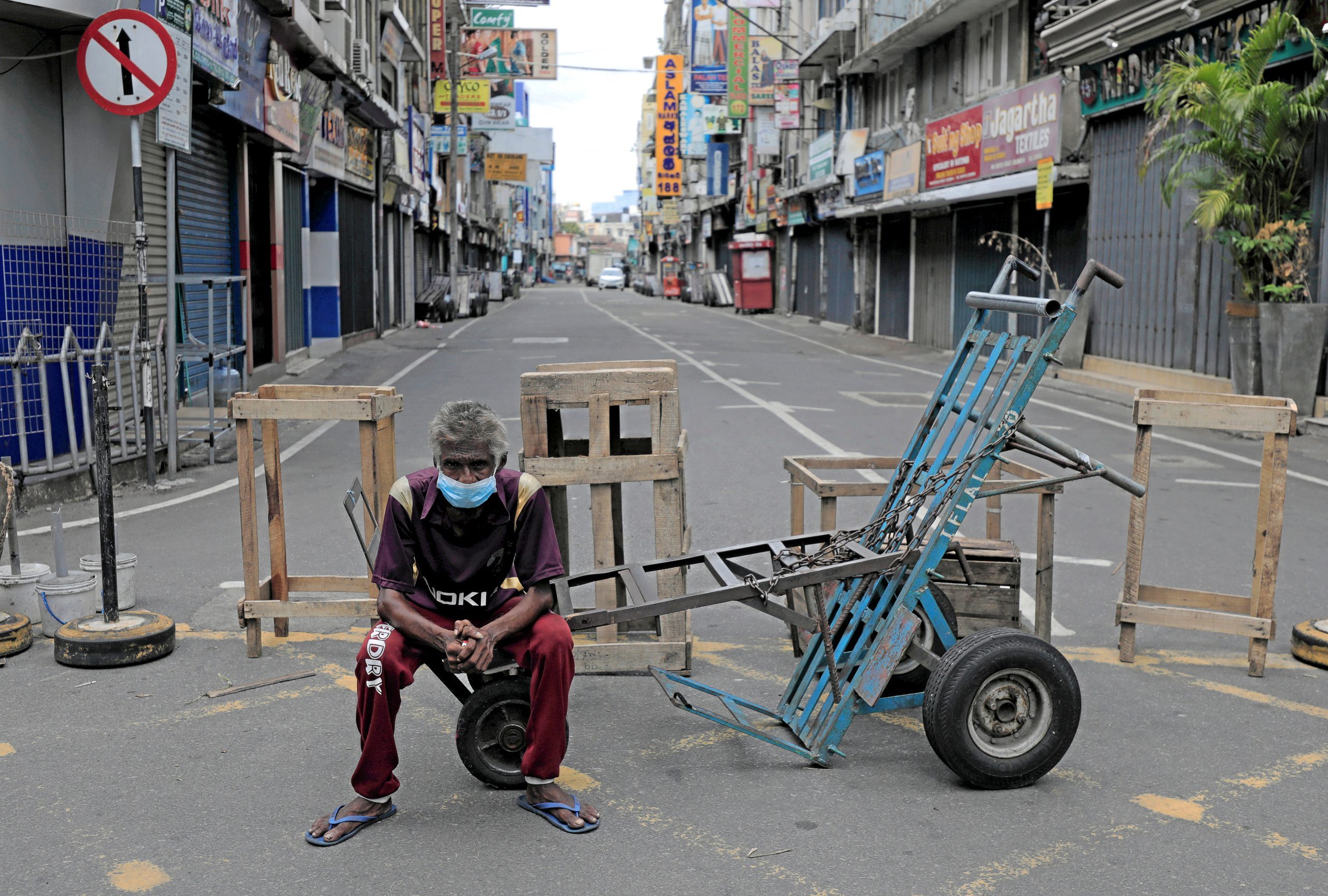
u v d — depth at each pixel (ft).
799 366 68.03
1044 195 58.95
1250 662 17.63
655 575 17.16
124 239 35.40
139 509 28.45
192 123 43.65
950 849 12.12
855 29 99.81
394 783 12.60
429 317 114.42
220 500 29.60
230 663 17.87
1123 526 27.37
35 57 31.89
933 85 85.20
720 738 15.11
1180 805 13.21
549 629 12.57
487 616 12.90
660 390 16.79
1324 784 13.82
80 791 13.41
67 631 17.78
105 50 28.35
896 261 95.96
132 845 12.14
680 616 17.10
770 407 47.60
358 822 12.46
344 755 14.48
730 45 128.77
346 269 78.84
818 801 13.28
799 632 18.69
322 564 23.30
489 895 11.16
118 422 31.45
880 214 96.53
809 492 30.83
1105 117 57.98
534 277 419.95
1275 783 13.84
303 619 20.07
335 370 62.44
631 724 15.58
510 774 13.46
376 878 11.50
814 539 16.30
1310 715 16.05
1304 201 43.57
